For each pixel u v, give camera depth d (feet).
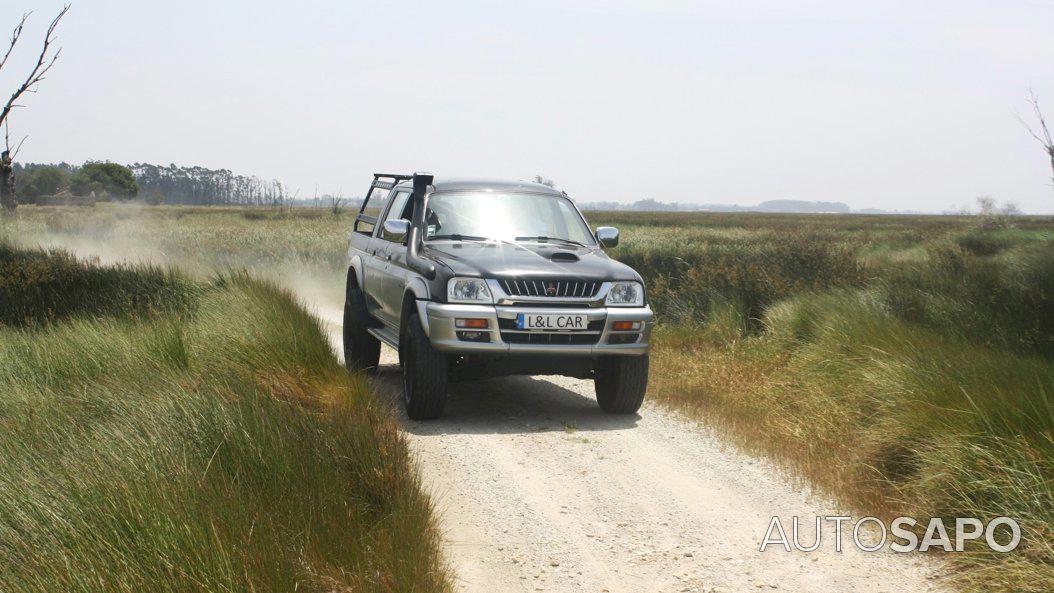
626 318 22.90
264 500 13.29
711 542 14.65
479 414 24.13
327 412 19.10
